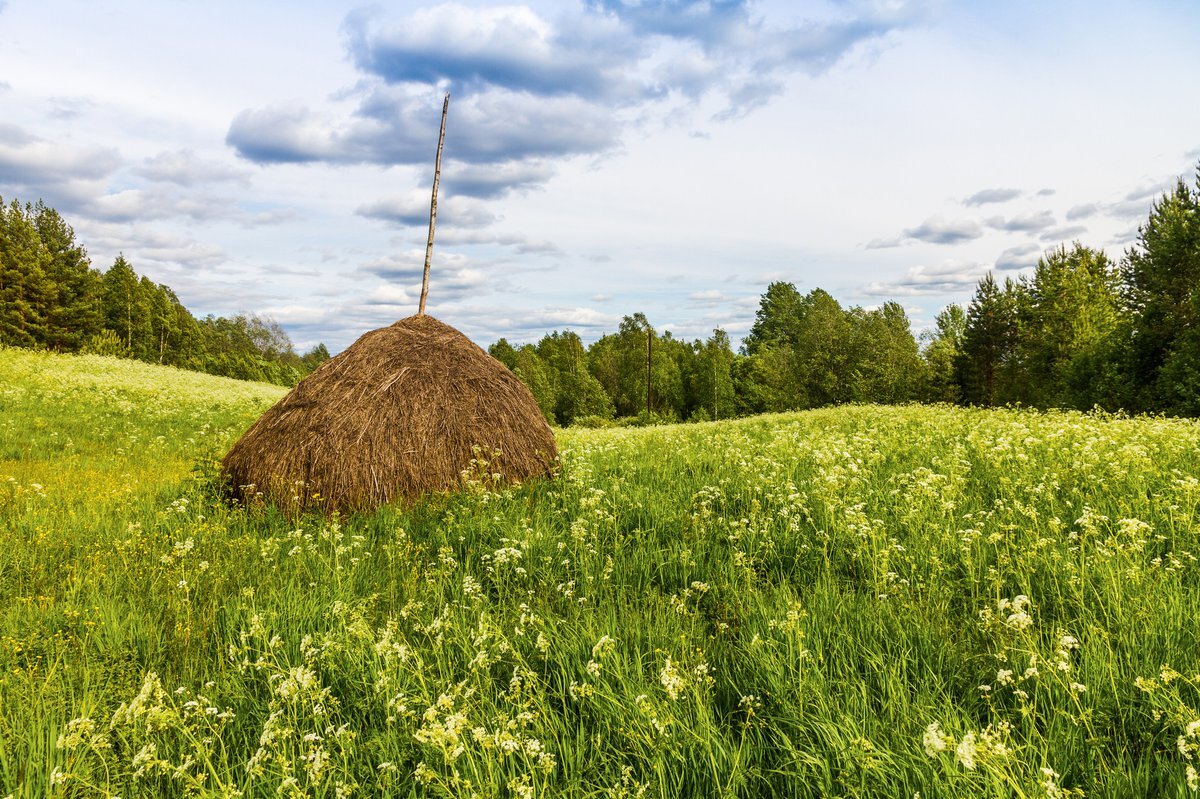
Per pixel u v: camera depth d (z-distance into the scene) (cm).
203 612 479
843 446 1023
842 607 422
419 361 880
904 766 264
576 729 325
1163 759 274
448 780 260
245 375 8431
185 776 270
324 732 321
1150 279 3039
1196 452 797
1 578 561
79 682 393
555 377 8550
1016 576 452
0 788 299
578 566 543
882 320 6091
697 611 454
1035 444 898
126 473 1065
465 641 398
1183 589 414
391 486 775
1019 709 292
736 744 302
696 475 875
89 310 5212
